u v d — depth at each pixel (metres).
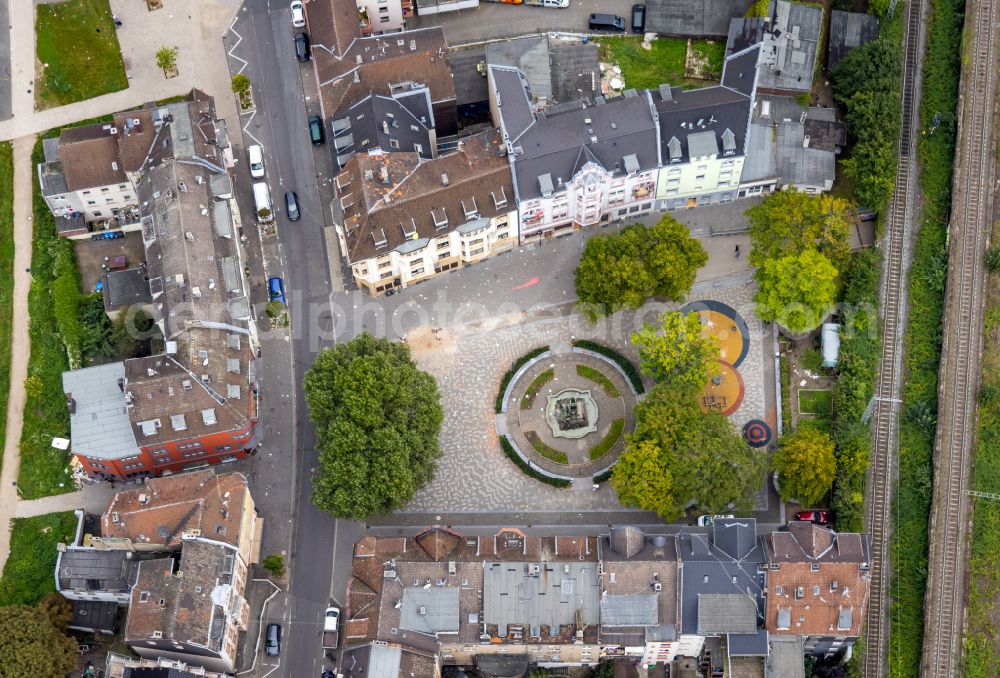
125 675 193.75
